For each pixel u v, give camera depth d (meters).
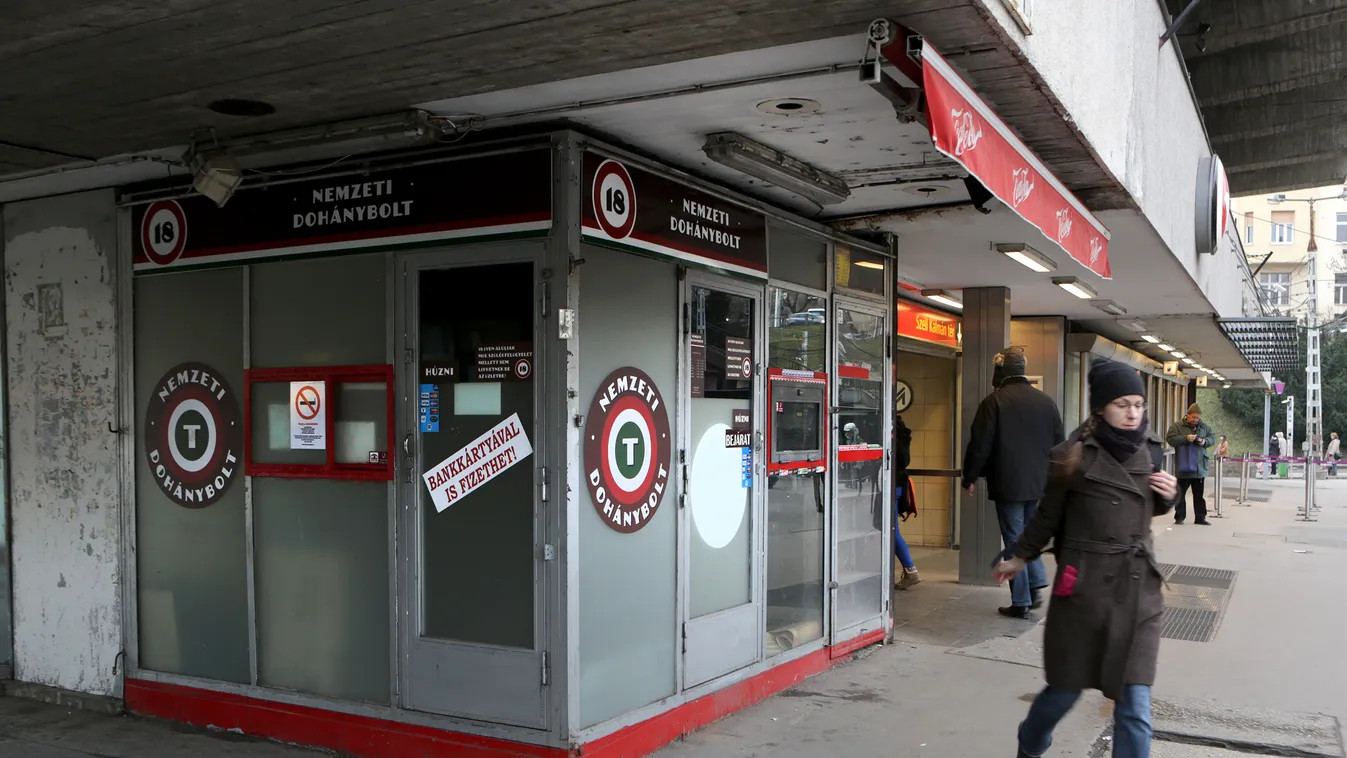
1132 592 3.55
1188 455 14.66
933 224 6.25
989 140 3.61
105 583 5.29
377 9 2.91
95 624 5.32
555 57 3.36
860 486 6.49
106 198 5.27
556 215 4.00
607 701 4.23
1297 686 5.77
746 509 5.26
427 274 4.36
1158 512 3.71
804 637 5.84
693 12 2.97
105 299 5.29
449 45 3.23
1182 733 4.92
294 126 4.18
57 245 5.45
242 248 4.84
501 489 4.18
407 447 4.37
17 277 5.59
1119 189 5.48
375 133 4.02
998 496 7.43
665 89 3.73
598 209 4.13
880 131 4.33
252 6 2.86
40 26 3.01
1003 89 3.77
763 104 3.91
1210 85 16.00
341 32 3.09
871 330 6.61
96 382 5.32
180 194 5.04
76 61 3.33
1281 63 15.21
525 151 4.08
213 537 4.97
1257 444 45.31
